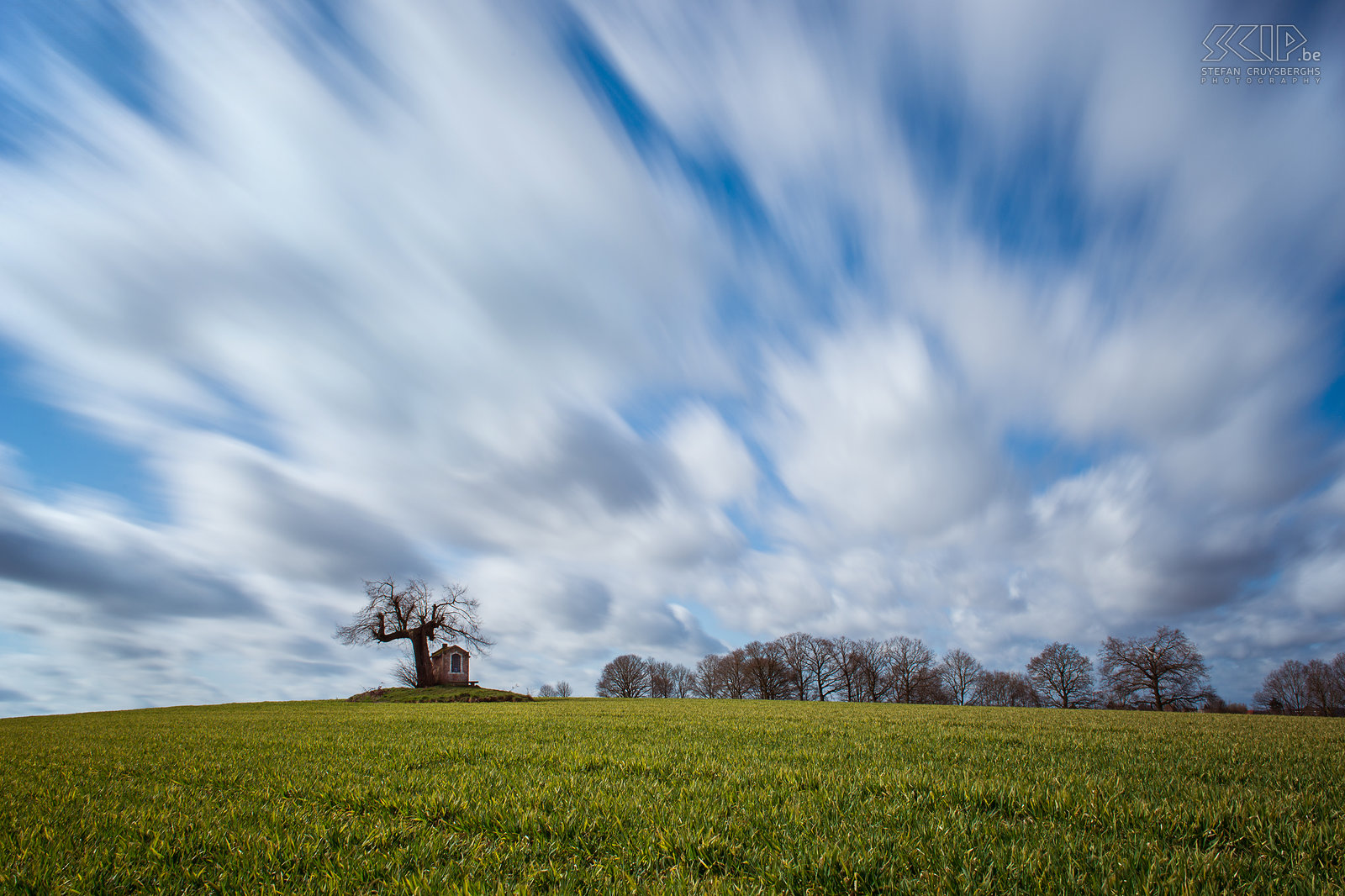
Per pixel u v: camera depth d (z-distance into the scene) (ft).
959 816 17.19
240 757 32.55
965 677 318.24
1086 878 12.52
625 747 33.81
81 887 13.37
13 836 17.19
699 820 16.89
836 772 24.17
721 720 57.41
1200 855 13.61
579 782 22.91
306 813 18.80
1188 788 20.30
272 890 12.75
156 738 46.80
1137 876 12.51
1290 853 13.75
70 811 20.06
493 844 15.67
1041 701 295.48
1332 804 18.15
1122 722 58.08
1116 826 16.24
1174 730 47.19
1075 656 284.20
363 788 22.29
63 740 47.24
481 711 84.17
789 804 18.53
